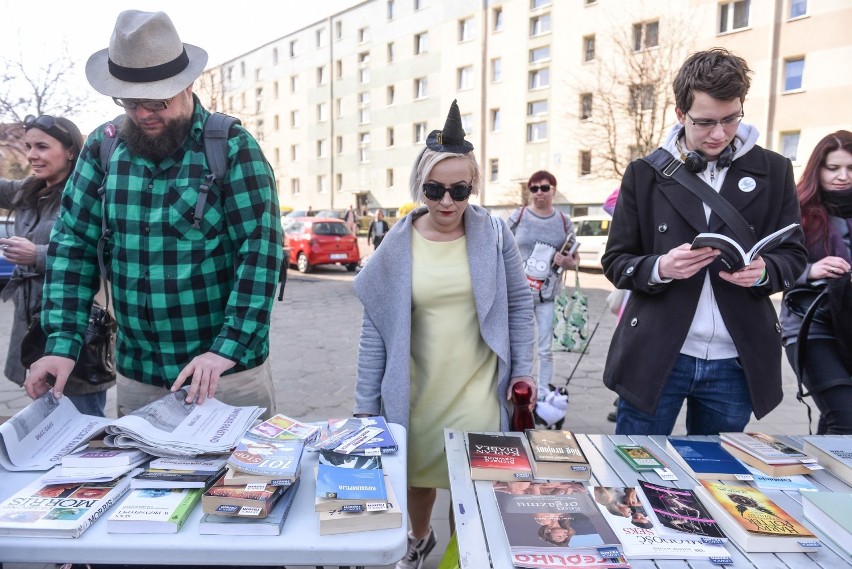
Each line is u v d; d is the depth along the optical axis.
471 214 1.91
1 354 5.88
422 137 33.44
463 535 1.12
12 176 13.21
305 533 1.02
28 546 0.97
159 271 1.67
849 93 17.92
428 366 1.92
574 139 25.17
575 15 24.52
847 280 2.07
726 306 1.74
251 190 1.70
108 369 2.28
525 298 2.02
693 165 1.77
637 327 1.85
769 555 1.08
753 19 19.44
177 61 1.58
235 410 1.48
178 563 0.98
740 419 1.84
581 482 1.36
